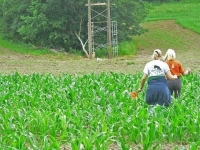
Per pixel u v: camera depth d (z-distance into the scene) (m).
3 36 119.06
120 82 48.19
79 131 28.83
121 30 113.88
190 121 30.62
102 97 38.12
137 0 119.12
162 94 33.84
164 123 30.33
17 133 30.08
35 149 26.56
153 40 132.75
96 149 26.78
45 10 106.94
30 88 44.81
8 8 116.44
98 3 101.50
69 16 107.00
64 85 46.97
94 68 76.69
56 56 101.88
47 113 33.12
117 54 103.31
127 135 30.59
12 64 84.75
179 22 151.75
